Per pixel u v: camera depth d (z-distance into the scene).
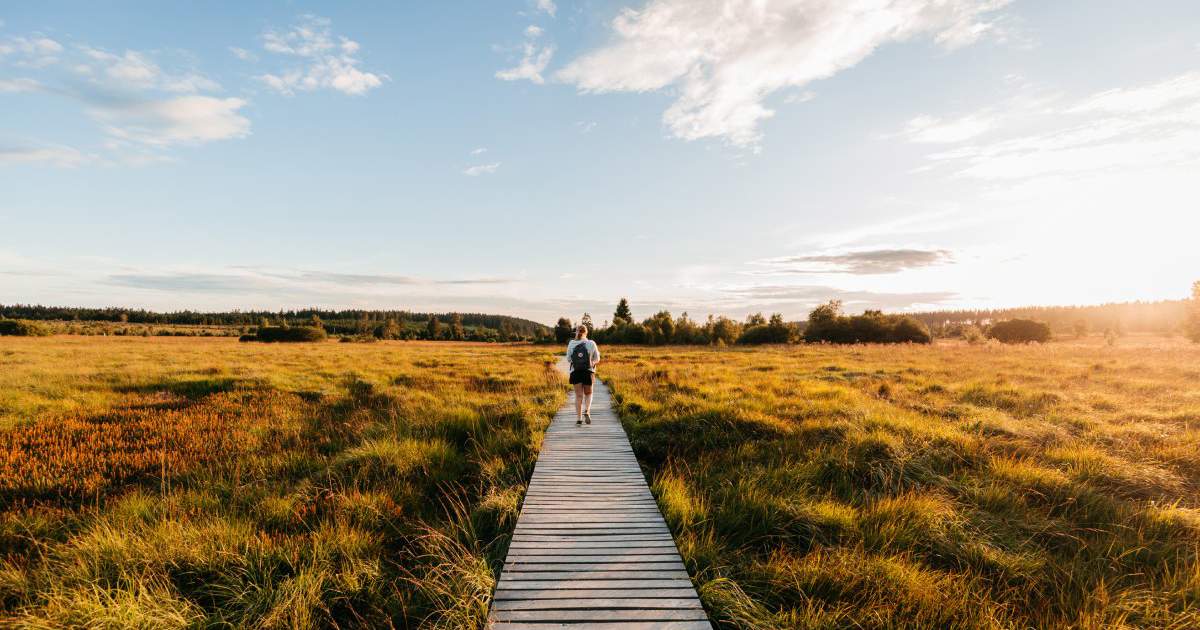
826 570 4.90
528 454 8.58
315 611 4.54
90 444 9.12
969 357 23.89
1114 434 9.32
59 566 4.93
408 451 8.36
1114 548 5.57
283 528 6.00
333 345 51.38
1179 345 34.38
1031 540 5.72
